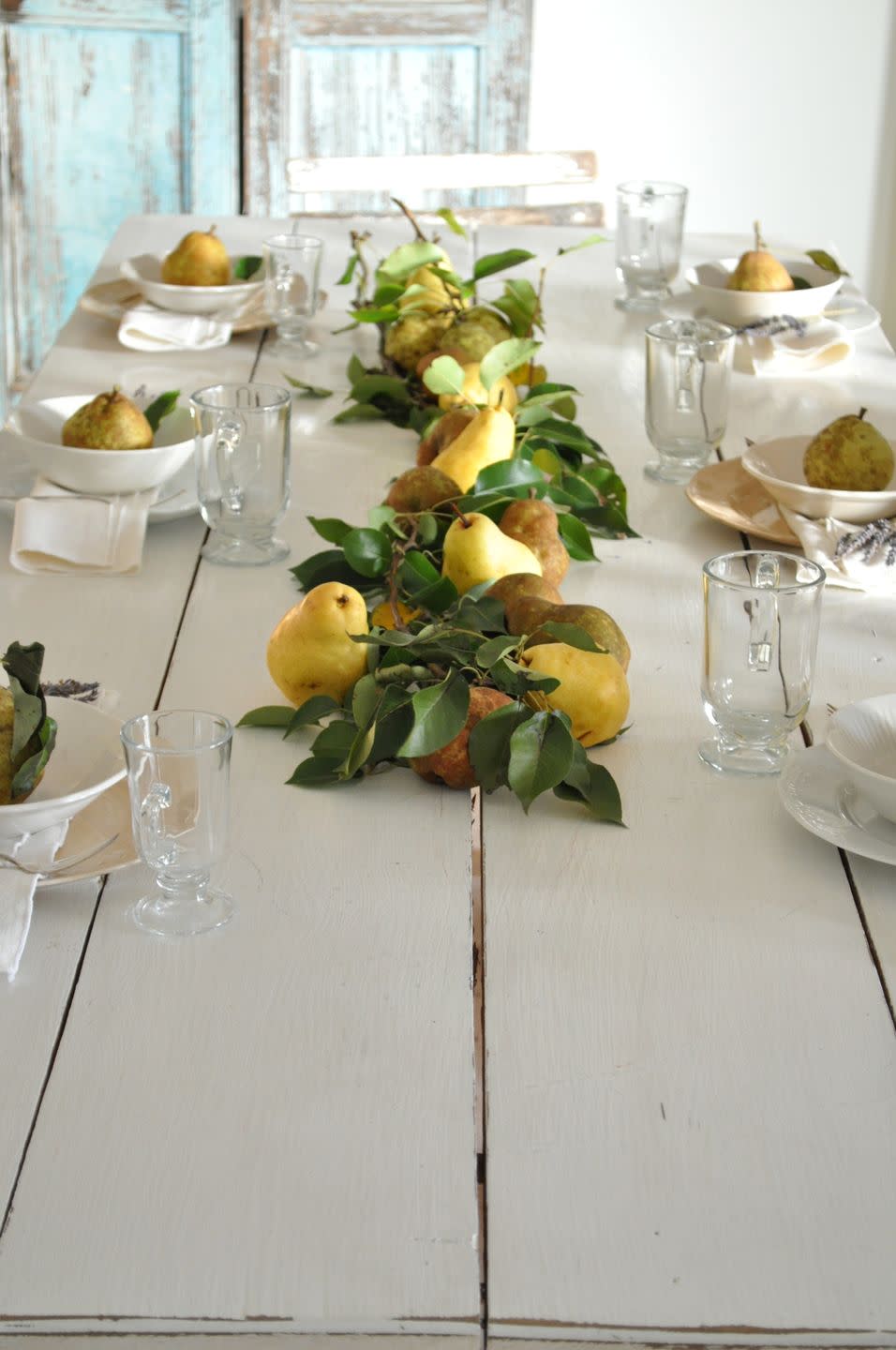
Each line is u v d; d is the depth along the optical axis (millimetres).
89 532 1362
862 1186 716
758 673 1025
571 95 3395
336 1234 687
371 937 877
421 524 1220
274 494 1375
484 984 841
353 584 1247
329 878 930
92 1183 708
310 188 2561
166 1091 763
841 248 3523
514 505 1243
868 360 1947
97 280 2143
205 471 1357
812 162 3447
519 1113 752
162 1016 812
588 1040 802
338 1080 772
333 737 1027
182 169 3232
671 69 3375
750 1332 648
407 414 1744
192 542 1425
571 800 1013
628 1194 708
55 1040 794
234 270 2096
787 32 3340
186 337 1922
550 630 1010
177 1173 716
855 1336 648
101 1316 648
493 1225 690
